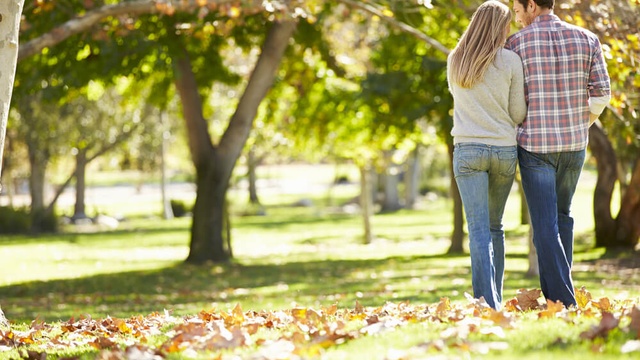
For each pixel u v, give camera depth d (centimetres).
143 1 1362
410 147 2959
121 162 5588
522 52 539
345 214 5456
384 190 6028
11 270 2238
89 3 1355
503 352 391
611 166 2219
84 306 1302
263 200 6944
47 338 616
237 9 1360
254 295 1420
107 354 461
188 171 6850
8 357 516
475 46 536
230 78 2355
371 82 2264
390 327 483
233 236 3831
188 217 5453
